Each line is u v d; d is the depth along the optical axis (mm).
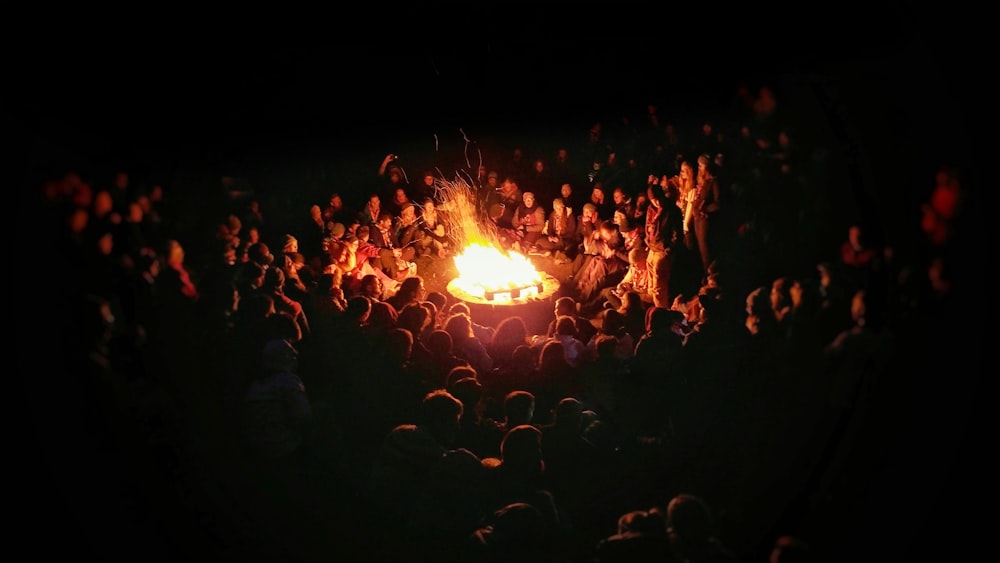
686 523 5484
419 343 8688
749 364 7973
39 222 8445
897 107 8195
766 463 7320
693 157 13820
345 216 13398
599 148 15844
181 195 11734
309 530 7066
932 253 7277
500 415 7707
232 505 7340
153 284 8547
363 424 8102
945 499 6617
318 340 8648
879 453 7047
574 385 8086
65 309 7828
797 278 10094
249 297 9047
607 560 5512
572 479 7176
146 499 7297
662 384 7699
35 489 7223
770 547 6703
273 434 7391
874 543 6566
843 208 9562
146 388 7875
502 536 6152
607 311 9273
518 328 9164
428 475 6777
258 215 12219
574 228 13938
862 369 7230
